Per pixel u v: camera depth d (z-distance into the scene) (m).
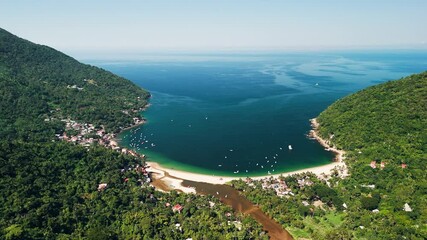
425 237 137.62
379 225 148.88
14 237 128.62
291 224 156.88
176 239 144.38
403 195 167.00
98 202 166.38
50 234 136.38
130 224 152.62
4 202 147.75
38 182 165.38
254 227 152.88
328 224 156.25
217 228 149.75
